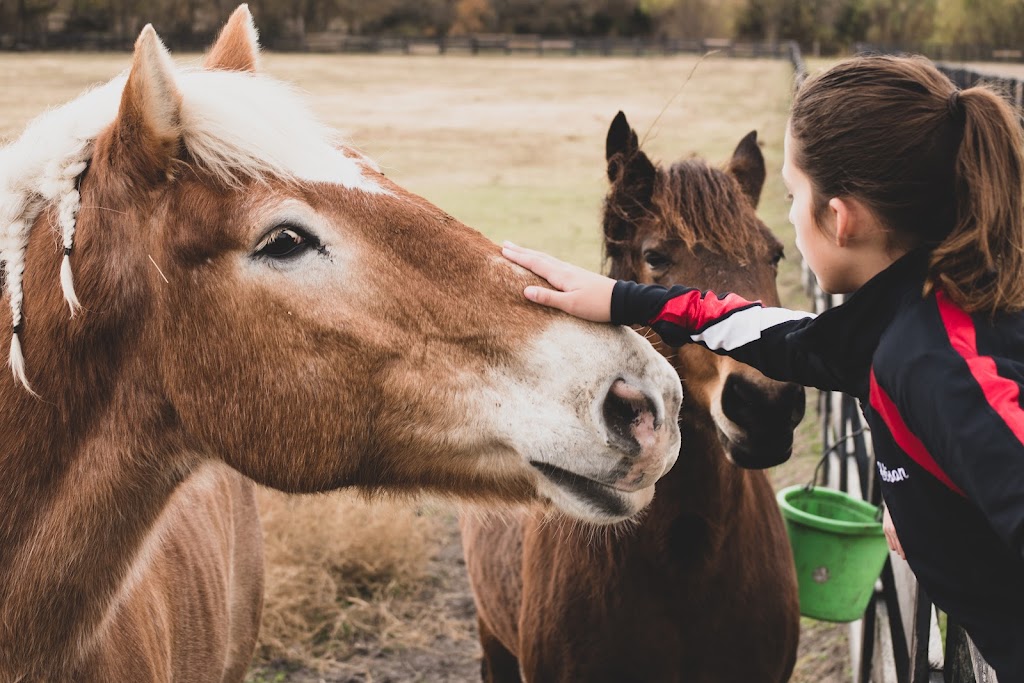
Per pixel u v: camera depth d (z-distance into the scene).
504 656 3.74
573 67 40.38
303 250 1.88
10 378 1.90
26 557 1.90
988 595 1.57
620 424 1.88
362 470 2.00
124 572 2.04
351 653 4.71
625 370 1.90
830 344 1.78
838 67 1.81
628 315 2.00
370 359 1.91
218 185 1.87
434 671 4.59
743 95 29.33
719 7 54.91
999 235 1.54
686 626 2.82
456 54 46.84
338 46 45.94
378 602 5.01
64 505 1.92
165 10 43.00
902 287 1.66
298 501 5.24
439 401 1.91
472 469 1.98
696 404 2.84
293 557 4.99
